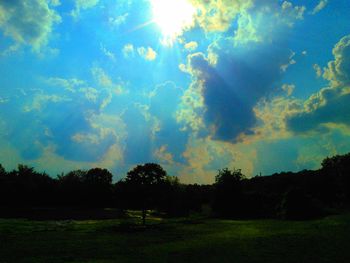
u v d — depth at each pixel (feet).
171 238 183.52
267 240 156.15
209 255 123.65
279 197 346.13
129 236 196.13
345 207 312.29
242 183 362.12
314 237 157.38
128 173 334.65
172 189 351.87
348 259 105.50
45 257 127.13
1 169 491.31
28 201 448.65
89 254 133.18
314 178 418.10
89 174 498.28
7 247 153.79
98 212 373.20
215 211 355.97
